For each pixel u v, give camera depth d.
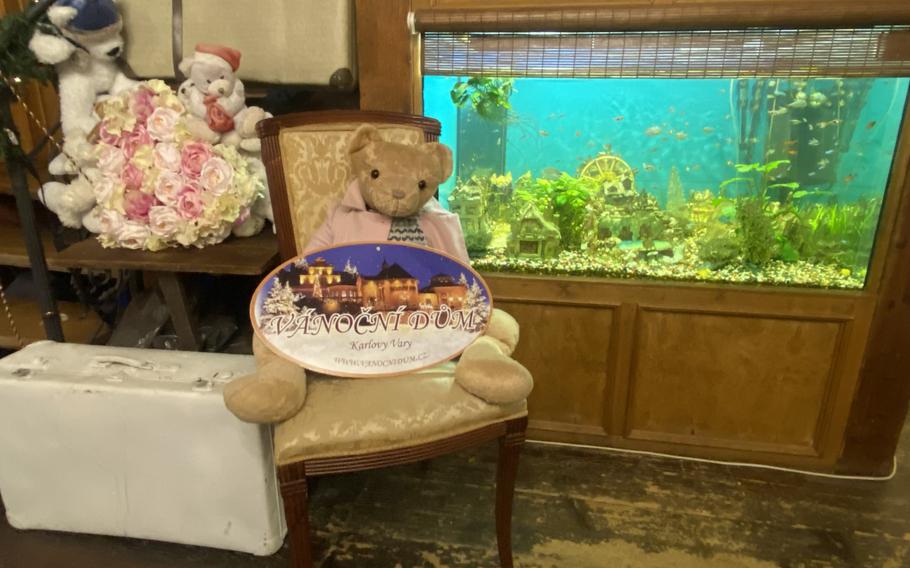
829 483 1.79
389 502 1.69
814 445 1.82
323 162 1.52
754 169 1.67
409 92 1.64
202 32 1.73
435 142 1.48
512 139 1.71
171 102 1.59
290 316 1.26
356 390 1.24
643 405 1.87
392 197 1.34
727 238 1.74
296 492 1.19
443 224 1.51
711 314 1.73
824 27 1.44
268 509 1.46
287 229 1.51
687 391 1.83
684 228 1.76
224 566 1.48
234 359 1.51
